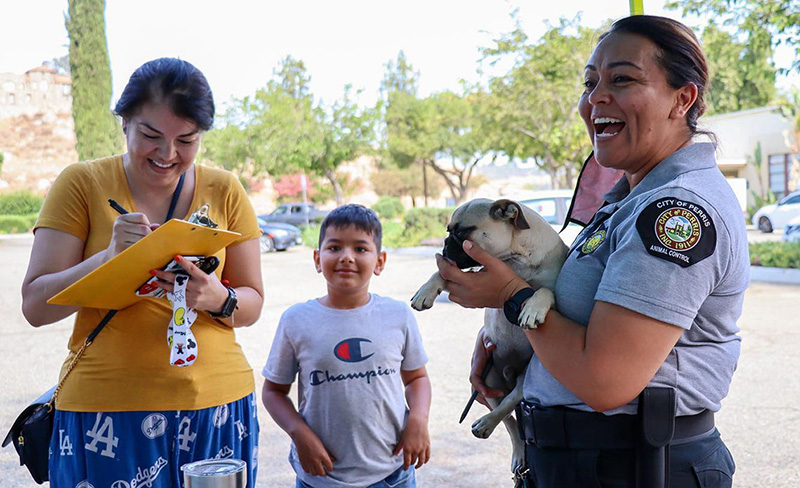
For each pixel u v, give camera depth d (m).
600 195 2.38
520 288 1.82
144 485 2.30
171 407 2.30
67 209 2.32
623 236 1.69
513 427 2.43
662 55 1.74
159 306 2.31
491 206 2.17
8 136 41.03
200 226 2.03
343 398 2.73
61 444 2.30
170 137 2.18
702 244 1.58
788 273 11.89
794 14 12.17
